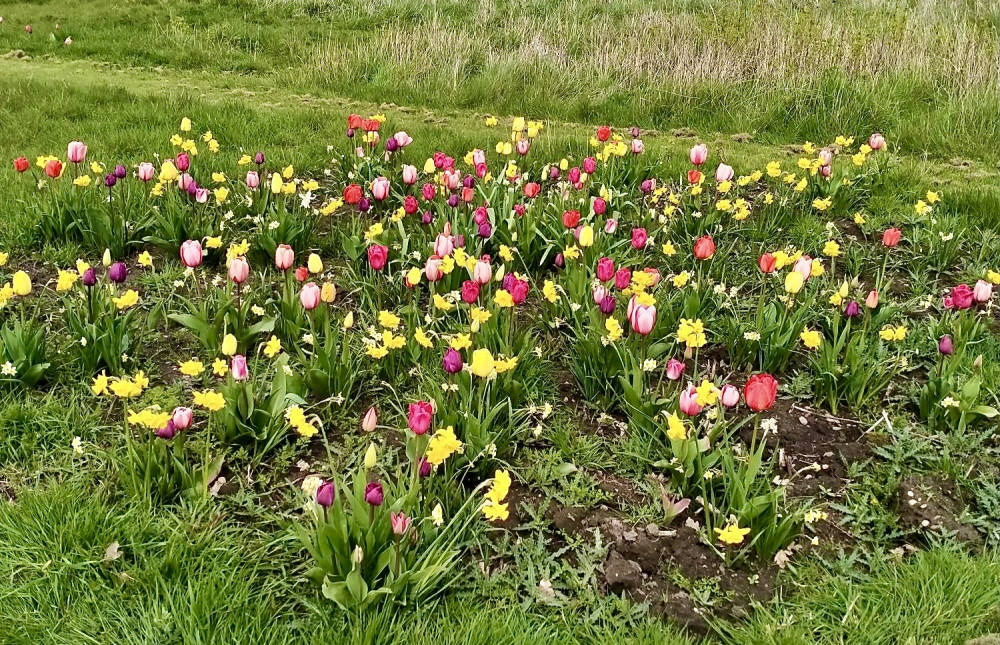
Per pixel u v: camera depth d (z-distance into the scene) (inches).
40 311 186.7
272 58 533.0
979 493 140.9
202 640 104.7
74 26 578.6
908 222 258.4
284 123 350.6
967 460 150.9
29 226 223.1
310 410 155.9
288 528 123.1
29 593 111.0
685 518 136.1
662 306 184.1
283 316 179.9
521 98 435.5
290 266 176.4
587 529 132.5
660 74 444.5
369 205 230.7
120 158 296.7
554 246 215.9
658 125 414.0
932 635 110.5
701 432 152.9
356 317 193.8
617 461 150.0
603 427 160.2
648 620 115.0
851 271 227.0
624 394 157.6
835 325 173.8
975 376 158.7
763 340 178.2
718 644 112.0
